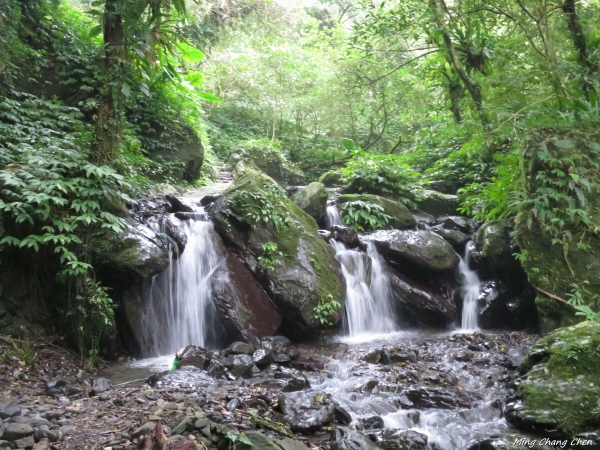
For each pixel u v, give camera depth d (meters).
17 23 8.62
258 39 17.45
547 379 4.59
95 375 5.54
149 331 6.44
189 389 4.69
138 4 6.64
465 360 6.20
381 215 9.55
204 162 12.40
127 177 7.27
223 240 7.36
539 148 7.05
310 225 8.09
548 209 6.98
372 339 7.31
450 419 4.60
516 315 7.96
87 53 9.52
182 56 10.59
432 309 8.04
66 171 6.32
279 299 6.90
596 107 7.07
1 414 3.94
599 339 4.68
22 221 5.70
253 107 17.31
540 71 7.70
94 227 6.21
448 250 8.52
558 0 7.77
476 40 10.45
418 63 13.77
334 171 12.31
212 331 6.75
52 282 6.20
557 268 6.85
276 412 4.30
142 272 6.14
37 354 5.62
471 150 10.16
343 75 14.39
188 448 3.32
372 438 4.11
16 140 7.21
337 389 5.09
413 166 13.50
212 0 17.19
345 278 7.73
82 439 3.56
